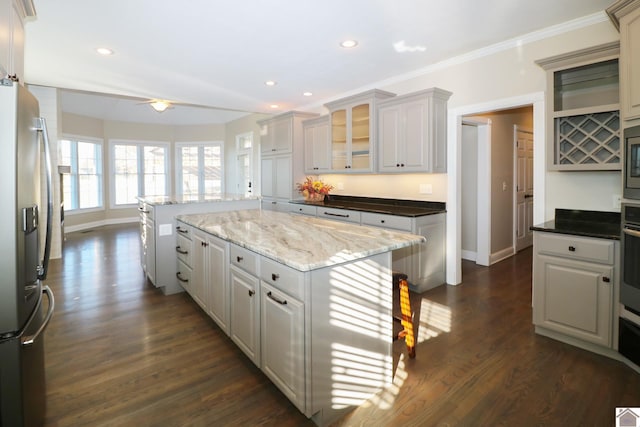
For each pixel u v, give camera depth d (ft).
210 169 30.53
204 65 12.50
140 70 13.07
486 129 15.34
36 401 5.22
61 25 9.29
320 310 5.56
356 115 14.78
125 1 8.13
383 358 6.58
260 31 9.75
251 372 7.25
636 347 6.89
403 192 14.47
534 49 10.21
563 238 8.07
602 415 5.84
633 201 6.88
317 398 5.59
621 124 7.20
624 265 7.04
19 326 4.51
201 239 9.32
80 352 8.02
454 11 8.75
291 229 8.31
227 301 7.91
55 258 17.01
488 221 15.49
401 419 5.84
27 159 4.78
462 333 8.90
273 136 19.10
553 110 9.08
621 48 7.13
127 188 29.17
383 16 8.95
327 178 18.22
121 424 5.72
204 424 5.74
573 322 8.02
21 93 4.53
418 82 13.24
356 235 7.50
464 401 6.27
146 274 13.70
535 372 7.14
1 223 4.33
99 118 27.25
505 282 13.15
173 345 8.38
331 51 11.28
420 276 12.03
